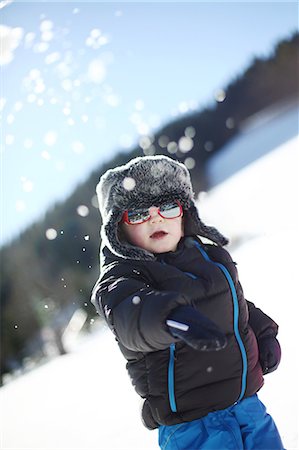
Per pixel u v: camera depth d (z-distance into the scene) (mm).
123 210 1714
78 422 3576
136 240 1727
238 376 1633
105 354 5543
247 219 9266
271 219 8609
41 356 10367
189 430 1590
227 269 1705
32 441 3502
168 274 1629
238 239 8250
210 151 19547
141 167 1741
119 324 1467
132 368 1644
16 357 11625
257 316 1848
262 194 10773
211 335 1281
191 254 1696
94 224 10820
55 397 4535
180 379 1585
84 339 9227
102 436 3092
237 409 1644
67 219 11266
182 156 18625
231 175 16031
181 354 1586
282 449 1640
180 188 1767
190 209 1841
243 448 1612
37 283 11984
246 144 19094
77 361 5770
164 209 1719
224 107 21234
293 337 3381
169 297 1398
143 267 1646
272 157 14812
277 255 5996
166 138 17328
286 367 2965
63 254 11148
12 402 4996
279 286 4770
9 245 12375
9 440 3691
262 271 5547
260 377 1708
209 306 1626
